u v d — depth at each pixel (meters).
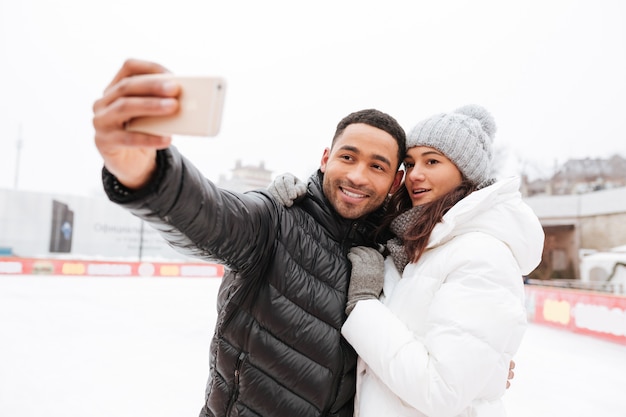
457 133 1.13
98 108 0.60
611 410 3.55
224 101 0.50
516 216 1.03
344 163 1.10
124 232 15.76
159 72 0.58
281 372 1.02
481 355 0.88
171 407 3.20
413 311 1.03
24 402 3.14
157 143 0.57
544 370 4.66
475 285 0.94
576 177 22.09
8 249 13.90
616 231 17.75
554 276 19.09
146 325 6.12
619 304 5.92
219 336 1.06
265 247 1.03
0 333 5.19
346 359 1.07
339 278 1.10
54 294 8.52
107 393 3.41
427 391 0.87
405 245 1.11
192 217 0.77
